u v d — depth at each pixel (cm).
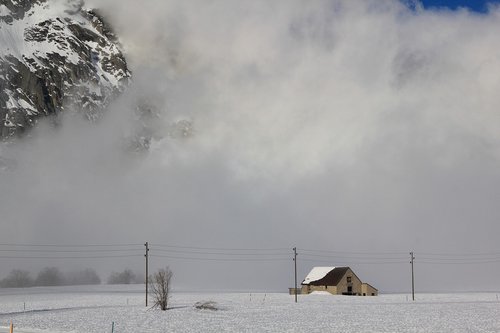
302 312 9825
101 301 13950
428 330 6944
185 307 10838
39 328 7000
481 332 6738
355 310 10362
